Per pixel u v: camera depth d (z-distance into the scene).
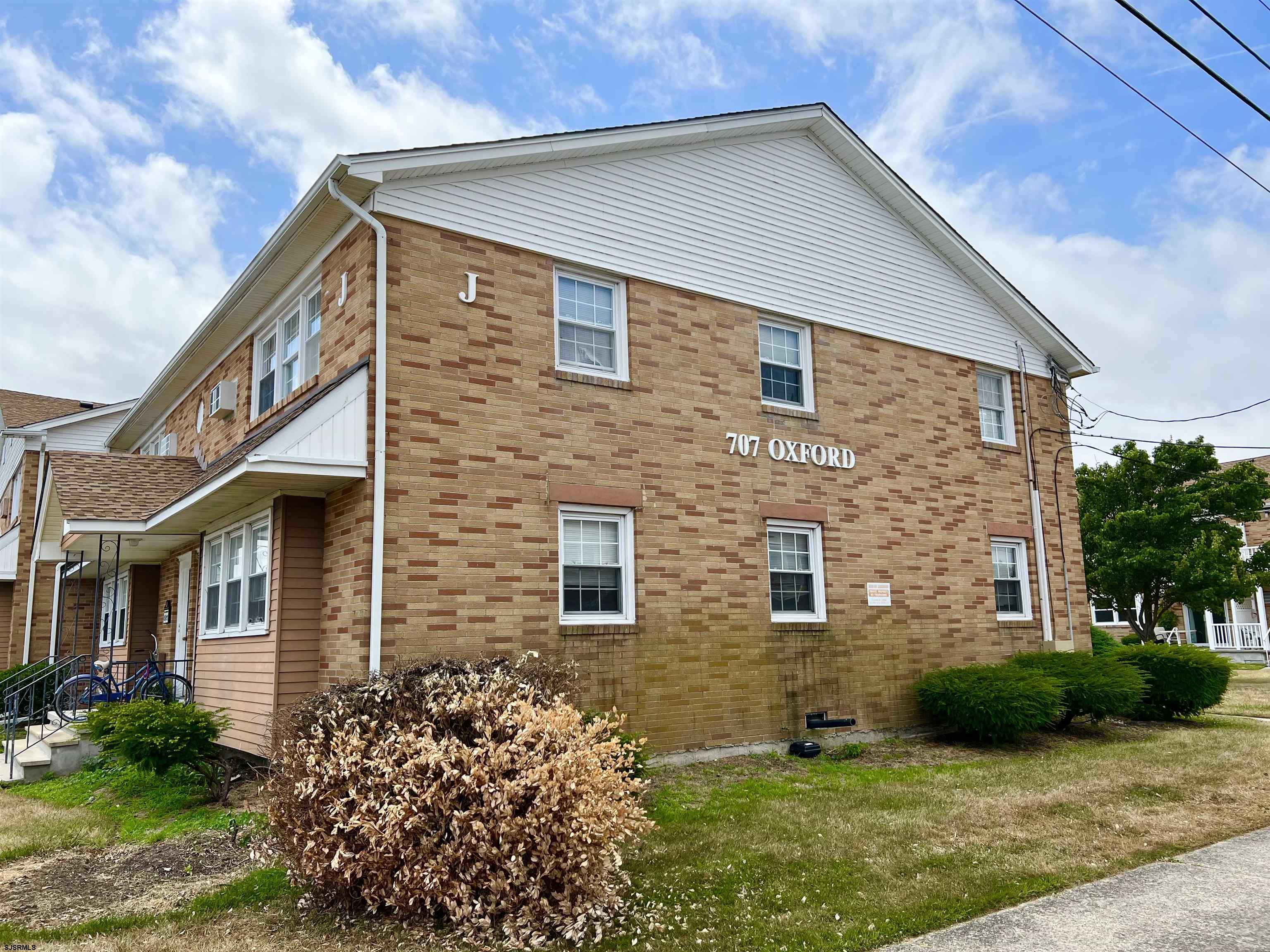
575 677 9.35
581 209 11.96
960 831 8.30
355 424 9.86
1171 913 6.12
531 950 5.70
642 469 11.94
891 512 14.76
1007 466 16.88
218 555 13.34
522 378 11.06
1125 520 24.67
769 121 13.87
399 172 10.35
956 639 15.23
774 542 13.33
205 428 16.30
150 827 9.09
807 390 14.16
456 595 10.13
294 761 6.64
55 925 6.27
